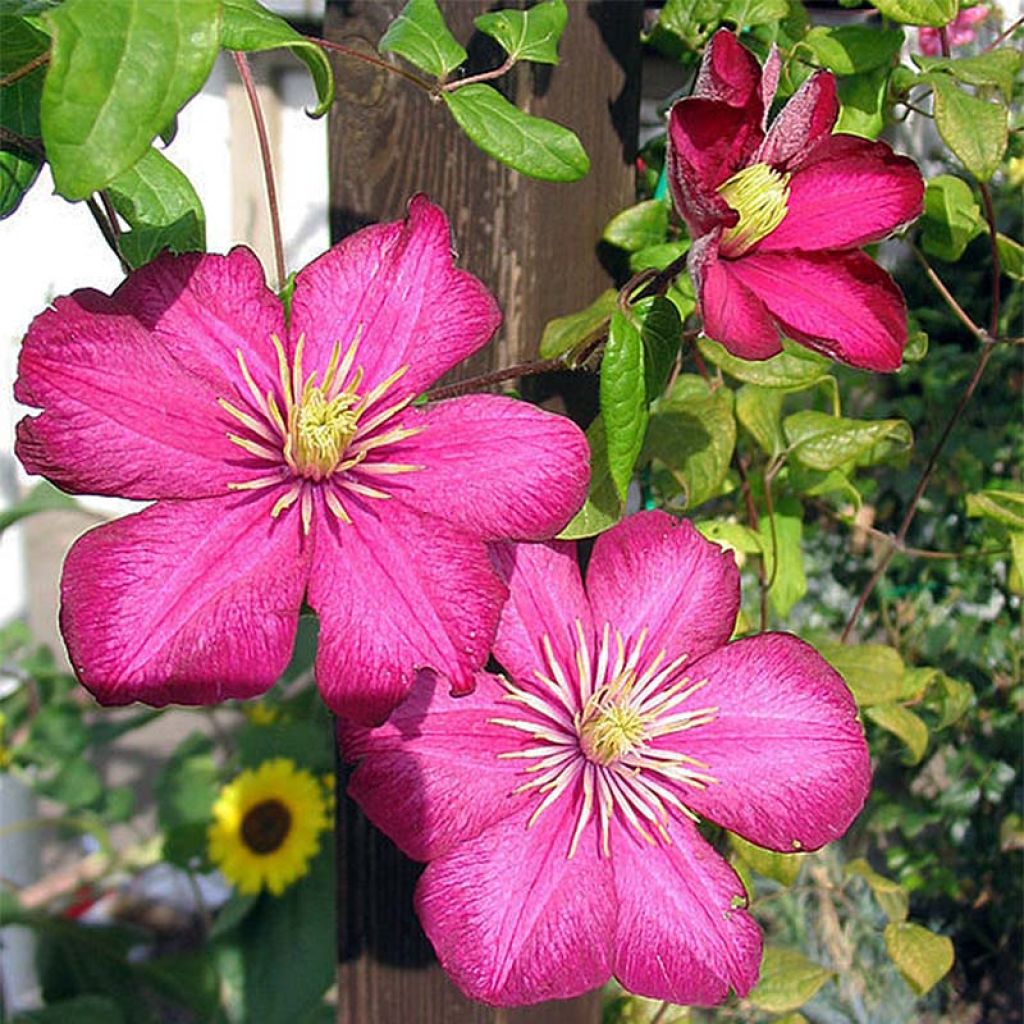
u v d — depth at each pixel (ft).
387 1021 1.27
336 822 1.26
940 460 2.75
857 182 0.98
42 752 2.55
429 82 1.12
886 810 2.93
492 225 1.14
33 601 3.89
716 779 1.04
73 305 0.87
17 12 0.93
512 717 1.03
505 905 0.97
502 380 1.06
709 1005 0.99
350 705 0.84
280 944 2.37
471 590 0.89
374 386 0.95
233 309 0.94
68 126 0.71
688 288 1.29
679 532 1.10
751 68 0.88
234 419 0.91
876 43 1.32
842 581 2.82
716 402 1.32
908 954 1.49
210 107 2.57
